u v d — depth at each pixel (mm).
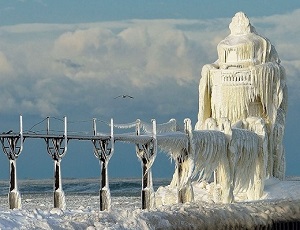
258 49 119125
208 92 120438
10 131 82250
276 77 118688
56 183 85938
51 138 85188
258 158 112250
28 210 75438
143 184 95625
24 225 69250
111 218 75438
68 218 73375
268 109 118250
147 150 95188
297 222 96062
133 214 77438
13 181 82625
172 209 84750
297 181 117688
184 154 100812
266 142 113125
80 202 135375
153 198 95312
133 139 92938
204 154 102562
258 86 117625
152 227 76312
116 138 90562
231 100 117938
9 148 82562
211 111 120438
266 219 92125
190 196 100875
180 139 99188
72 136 86250
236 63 118625
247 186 111312
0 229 67375
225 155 105688
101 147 89562
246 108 117812
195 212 85250
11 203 82562
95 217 74375
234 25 121312
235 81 117938
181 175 101188
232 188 106250
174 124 103062
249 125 114125
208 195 107938
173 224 80250
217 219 86438
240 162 108625
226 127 106438
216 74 118938
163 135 97000
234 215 88875
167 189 107375
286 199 104000
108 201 89500
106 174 89812
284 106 121000
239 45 118375
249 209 92500
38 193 187500
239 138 107688
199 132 102625
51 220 71938
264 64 118062
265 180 115438
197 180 107000
